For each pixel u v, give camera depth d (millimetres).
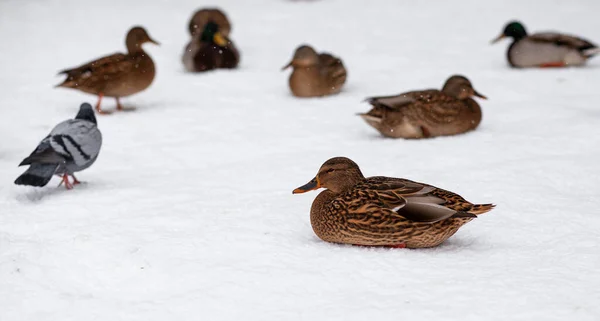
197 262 8719
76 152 11508
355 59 24109
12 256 8875
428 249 9078
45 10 34188
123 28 30094
